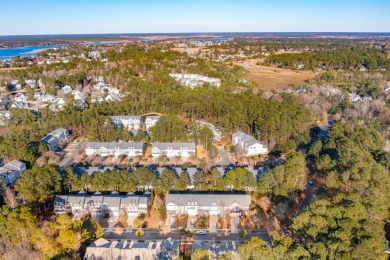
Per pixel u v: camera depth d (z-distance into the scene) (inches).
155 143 4111.7
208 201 2915.8
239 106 4975.4
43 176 2957.7
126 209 2908.5
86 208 2881.4
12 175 3403.1
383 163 3511.3
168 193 3154.5
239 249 2021.4
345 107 5807.1
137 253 2222.0
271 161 4020.7
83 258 2187.5
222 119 4675.2
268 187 3154.5
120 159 4010.8
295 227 2258.9
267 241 2561.5
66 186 3132.4
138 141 4394.7
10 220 2363.4
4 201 2938.0
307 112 5068.9
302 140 4286.4
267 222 2829.7
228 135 4707.2
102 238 2389.3
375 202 2460.6
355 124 4761.3
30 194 2827.3
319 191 3078.2
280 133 4384.8
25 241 2388.0
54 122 4825.3
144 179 3149.6
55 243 2253.9
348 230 2063.2
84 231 2352.4
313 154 3752.5
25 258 2256.4
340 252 1908.2
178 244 2375.7
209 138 4298.7
